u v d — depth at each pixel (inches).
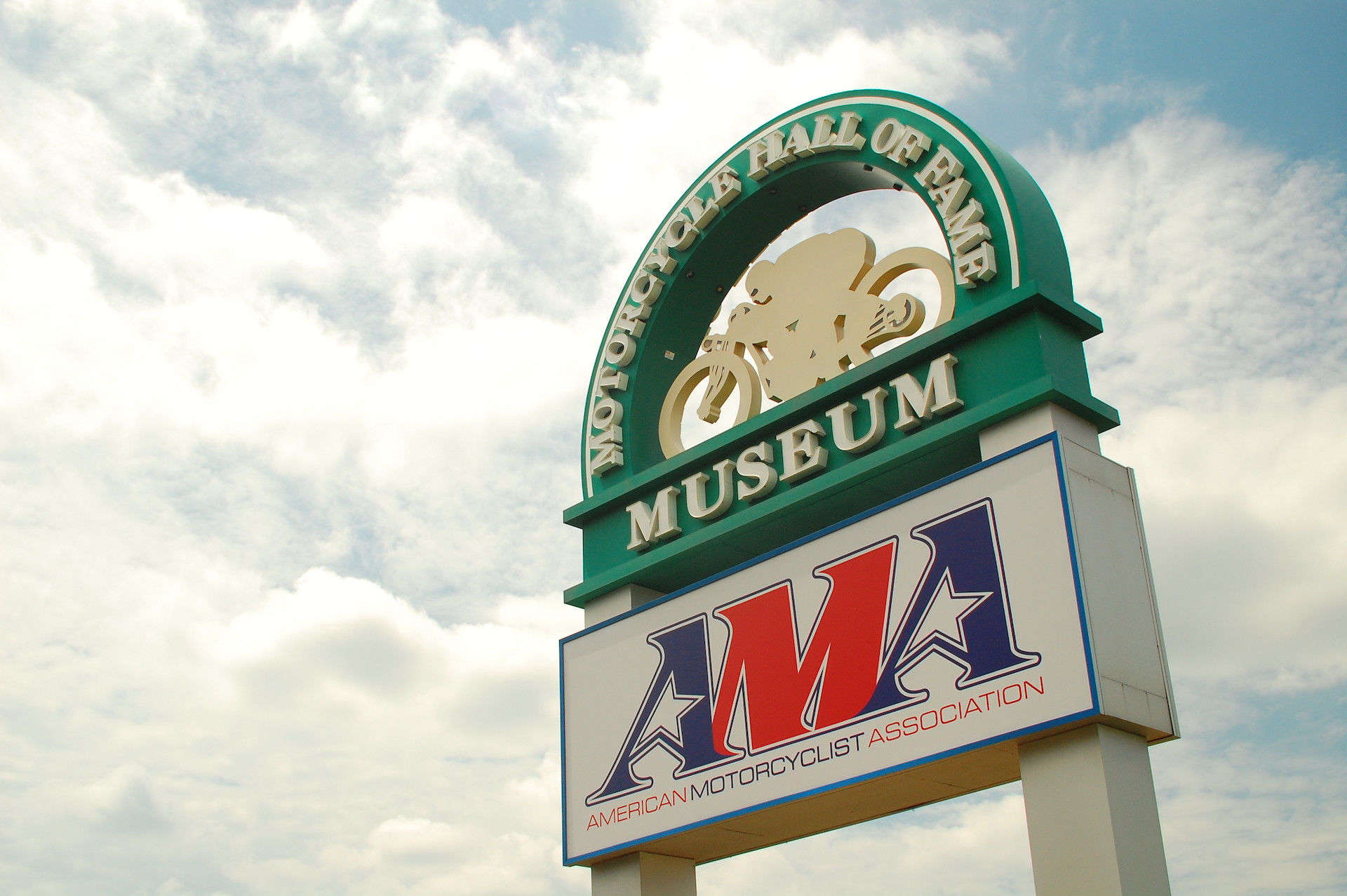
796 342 842.8
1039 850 617.9
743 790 740.7
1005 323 719.1
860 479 747.4
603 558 890.7
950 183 770.8
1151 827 614.2
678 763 781.3
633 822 792.3
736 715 761.0
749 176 896.9
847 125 837.8
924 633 685.9
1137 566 670.5
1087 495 665.0
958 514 693.3
